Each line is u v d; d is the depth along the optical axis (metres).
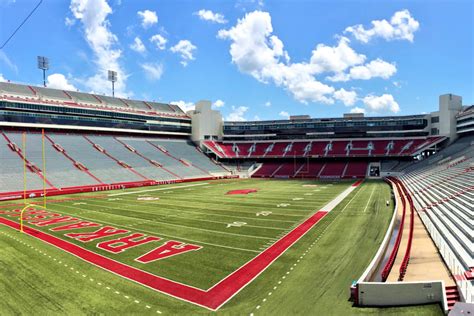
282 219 26.72
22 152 52.59
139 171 60.56
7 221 26.62
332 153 75.62
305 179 67.94
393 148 71.94
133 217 27.75
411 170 60.31
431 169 50.53
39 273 14.98
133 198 39.97
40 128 61.78
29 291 13.04
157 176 61.09
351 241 20.00
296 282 13.75
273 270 15.23
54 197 41.66
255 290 13.02
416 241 19.20
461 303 8.37
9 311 11.35
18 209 32.50
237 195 42.34
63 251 18.28
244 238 20.94
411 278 13.41
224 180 67.94
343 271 14.95
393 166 69.38
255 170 77.75
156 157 70.12
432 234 19.69
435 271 14.14
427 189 36.25
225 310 11.38
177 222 25.69
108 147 66.69
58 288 13.33
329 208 31.69
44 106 61.94
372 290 11.55
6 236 21.62
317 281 13.82
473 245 15.41
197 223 25.30
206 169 73.44
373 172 71.44
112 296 12.55
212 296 12.52
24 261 16.64
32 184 45.25
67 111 65.06
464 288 11.29
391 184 51.41
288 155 78.56
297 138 85.06
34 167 49.66
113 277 14.48
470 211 20.59
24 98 60.34
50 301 12.13
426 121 73.88
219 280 14.10
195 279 14.23
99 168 56.41
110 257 17.20
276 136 86.69
